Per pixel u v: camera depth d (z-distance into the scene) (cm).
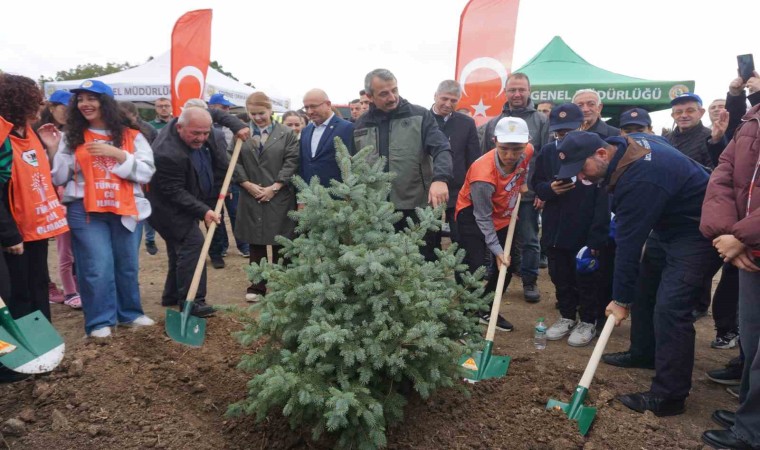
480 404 303
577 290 454
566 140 313
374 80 420
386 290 265
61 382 315
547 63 1023
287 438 268
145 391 314
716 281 655
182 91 648
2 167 331
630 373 373
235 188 750
